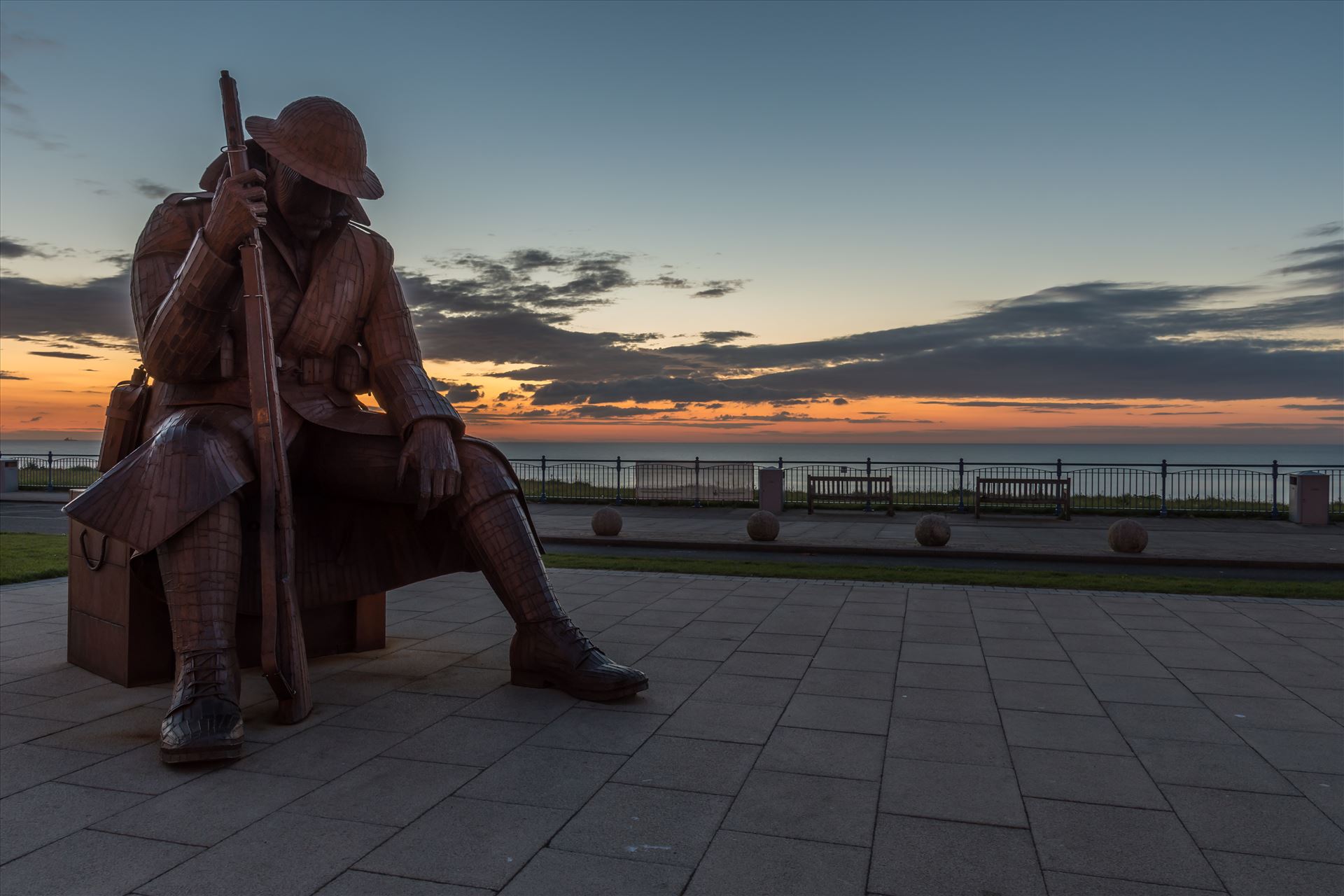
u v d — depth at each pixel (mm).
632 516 20578
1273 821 3555
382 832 3400
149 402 5496
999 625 7574
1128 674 5902
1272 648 6699
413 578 6113
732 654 6449
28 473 32438
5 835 3373
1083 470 23422
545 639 5402
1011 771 4105
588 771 4062
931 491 22969
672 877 3043
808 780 3965
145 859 3164
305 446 5434
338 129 4949
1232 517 19938
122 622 5527
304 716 4820
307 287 5289
